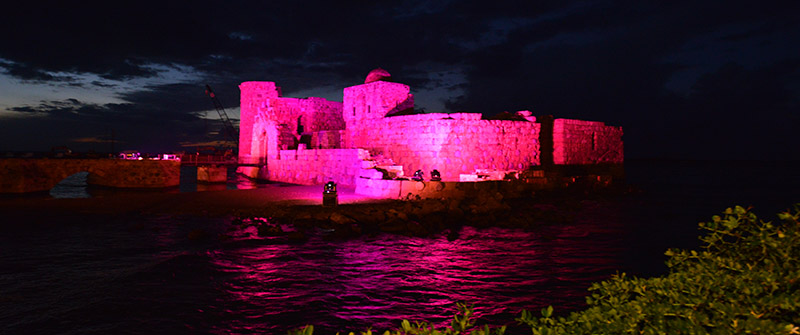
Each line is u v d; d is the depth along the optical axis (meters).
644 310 3.89
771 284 3.89
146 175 44.94
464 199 28.91
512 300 11.31
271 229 19.62
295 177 47.22
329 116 61.78
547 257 16.12
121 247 16.80
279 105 58.12
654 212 28.31
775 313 3.60
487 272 14.05
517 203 29.97
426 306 10.85
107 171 42.81
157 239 18.30
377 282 12.87
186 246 17.06
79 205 26.72
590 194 36.06
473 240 19.14
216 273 13.48
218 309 10.43
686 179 82.56
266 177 53.41
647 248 17.73
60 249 16.39
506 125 39.47
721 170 151.12
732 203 36.75
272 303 10.94
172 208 25.95
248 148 60.91
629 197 36.81
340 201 28.64
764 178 88.06
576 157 44.12
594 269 14.48
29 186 37.75
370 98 43.53
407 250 17.11
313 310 10.50
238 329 9.30
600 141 46.94
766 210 34.12
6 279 12.52
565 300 11.30
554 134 43.16
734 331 3.37
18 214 23.61
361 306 10.83
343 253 16.47
